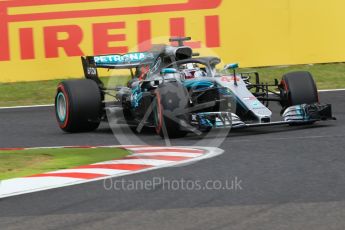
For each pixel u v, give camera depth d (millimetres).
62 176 25734
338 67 58469
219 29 57281
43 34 57156
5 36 57250
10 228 18719
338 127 34812
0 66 57500
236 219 18656
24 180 25344
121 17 57219
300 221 18234
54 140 37312
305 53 57844
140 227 18266
